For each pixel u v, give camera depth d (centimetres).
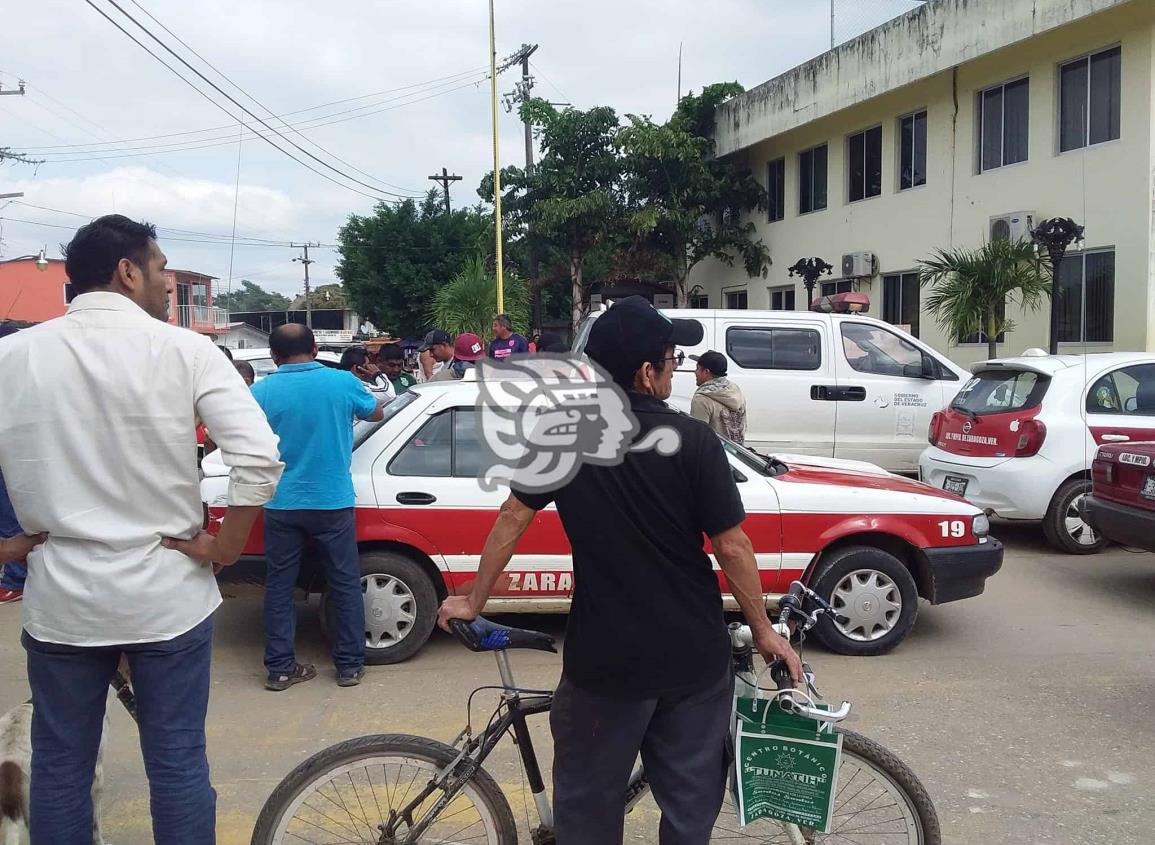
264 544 511
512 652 566
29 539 260
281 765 415
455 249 3142
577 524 247
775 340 968
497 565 265
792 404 953
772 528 546
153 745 262
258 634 607
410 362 1554
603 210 2133
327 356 1380
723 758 263
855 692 497
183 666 263
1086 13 1291
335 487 496
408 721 464
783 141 2033
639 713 248
